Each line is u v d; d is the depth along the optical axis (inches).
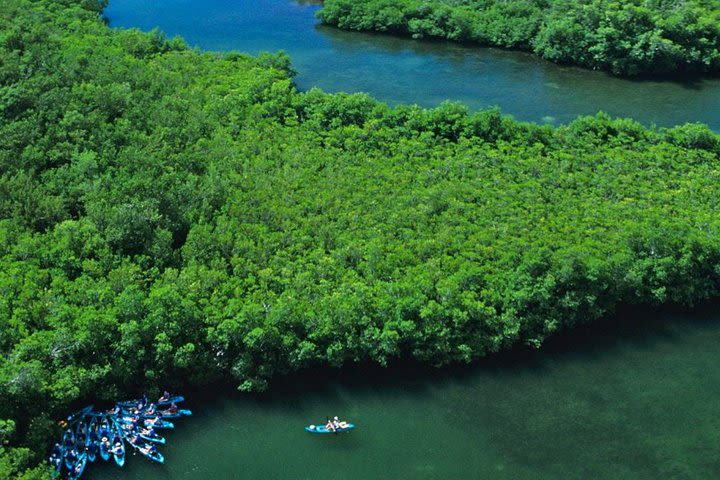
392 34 7347.4
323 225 4052.7
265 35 7263.8
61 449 3147.1
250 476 3117.6
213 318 3479.3
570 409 3437.5
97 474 3112.7
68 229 3831.2
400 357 3639.3
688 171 4712.1
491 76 6535.4
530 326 3715.6
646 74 6550.2
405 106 5403.5
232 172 4404.5
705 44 6505.9
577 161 4729.3
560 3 6865.2
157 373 3415.4
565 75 6569.9
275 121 5059.1
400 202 4286.4
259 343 3462.1
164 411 3341.5
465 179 4534.9
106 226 3927.2
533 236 4040.4
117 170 4330.7
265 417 3368.6
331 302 3570.4
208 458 3189.0
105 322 3358.8
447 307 3614.7
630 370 3644.2
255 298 3599.9
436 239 3986.2
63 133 4512.8
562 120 5792.3
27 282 3565.5
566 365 3661.4
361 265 3833.7
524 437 3302.2
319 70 6560.0
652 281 3934.5
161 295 3457.2
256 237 3978.8
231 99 5157.5
